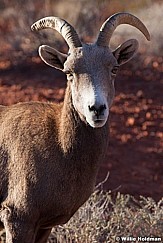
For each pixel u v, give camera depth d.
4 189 20.48
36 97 40.88
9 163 20.45
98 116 18.70
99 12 53.53
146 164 32.22
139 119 37.62
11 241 20.11
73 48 19.92
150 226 24.42
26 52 50.28
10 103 39.66
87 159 20.16
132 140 34.72
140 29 21.14
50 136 20.28
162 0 57.94
